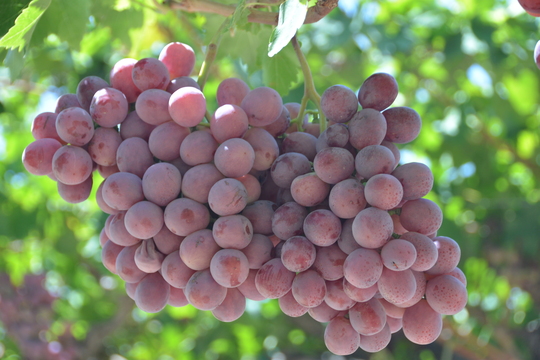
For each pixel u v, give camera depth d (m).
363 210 0.60
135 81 0.65
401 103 1.48
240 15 0.69
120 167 0.64
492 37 1.26
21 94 1.46
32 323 1.46
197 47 1.01
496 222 1.40
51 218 1.45
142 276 0.65
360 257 0.60
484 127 1.45
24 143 1.44
